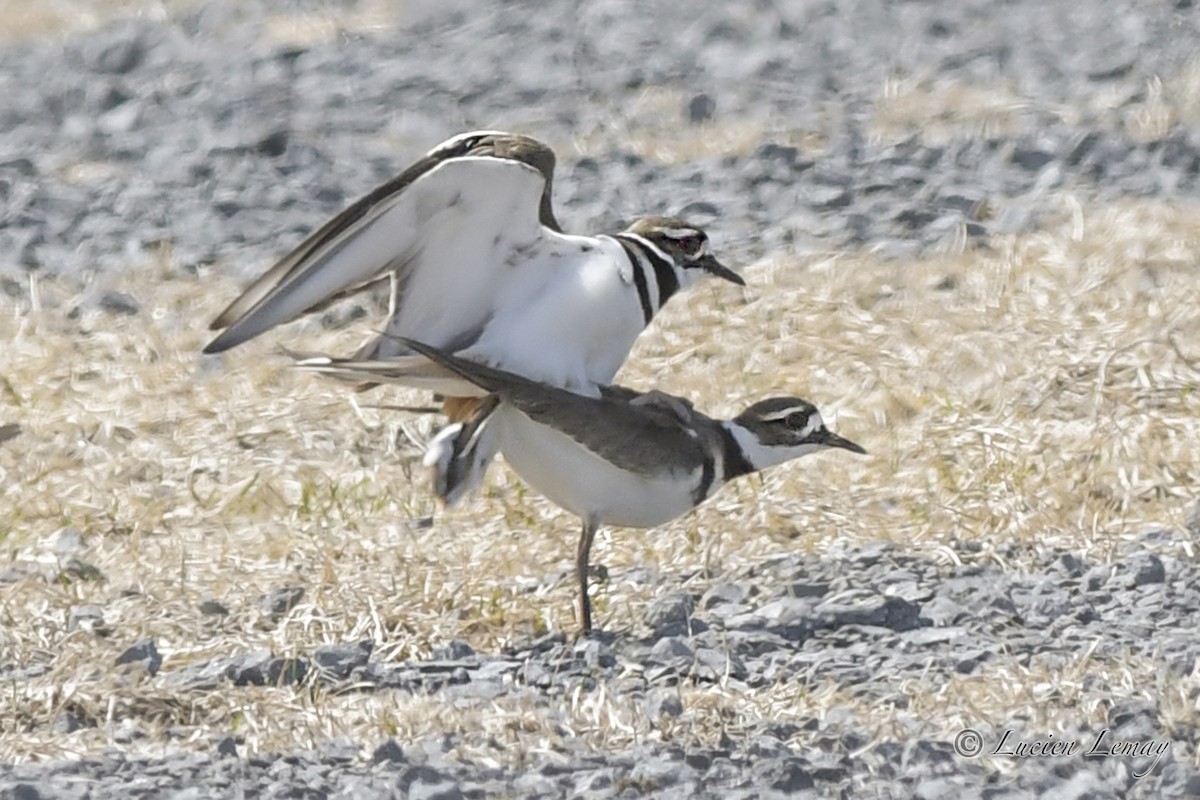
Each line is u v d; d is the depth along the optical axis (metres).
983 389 14.52
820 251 18.08
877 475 13.21
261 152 22.83
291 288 10.97
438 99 24.31
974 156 20.45
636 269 11.47
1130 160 19.92
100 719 10.03
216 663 10.64
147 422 15.00
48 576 12.22
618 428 10.77
